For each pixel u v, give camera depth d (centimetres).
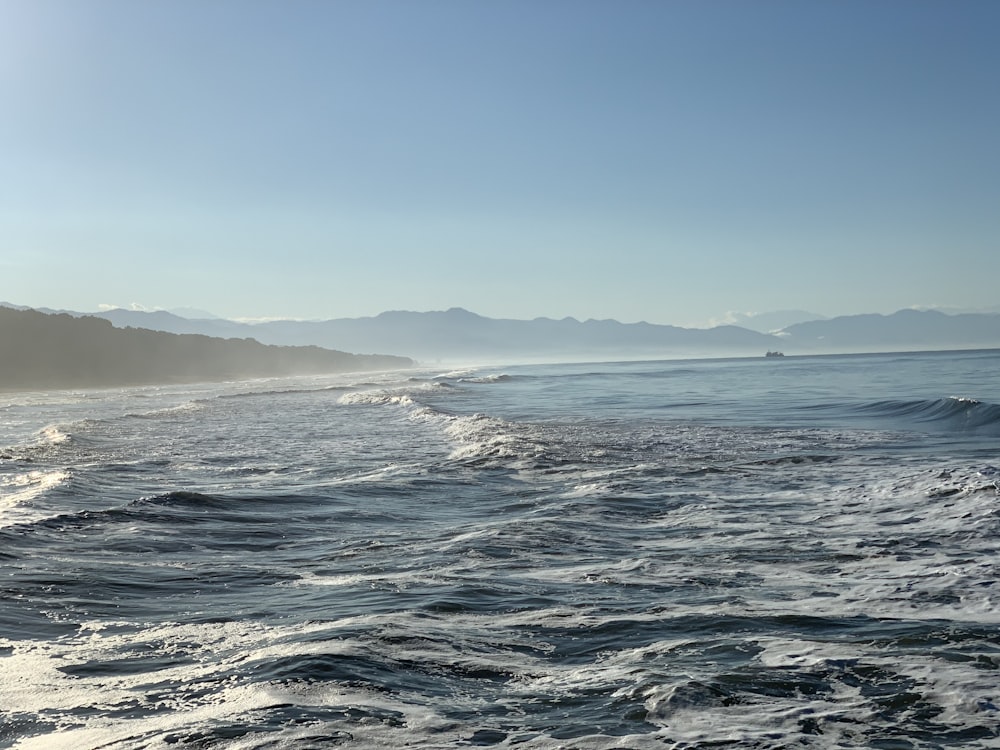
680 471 1783
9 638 708
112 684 584
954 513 1223
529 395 5797
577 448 2238
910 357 18362
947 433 2552
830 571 939
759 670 596
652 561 1006
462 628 719
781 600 815
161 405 5478
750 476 1705
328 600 830
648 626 723
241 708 526
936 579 878
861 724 495
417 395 5969
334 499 1496
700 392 5522
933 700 531
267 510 1384
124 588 888
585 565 989
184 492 1465
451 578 923
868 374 8119
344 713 515
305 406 4766
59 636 713
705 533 1170
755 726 493
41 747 474
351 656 629
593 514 1326
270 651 649
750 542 1102
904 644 653
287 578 936
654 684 566
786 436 2525
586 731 486
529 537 1155
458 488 1638
